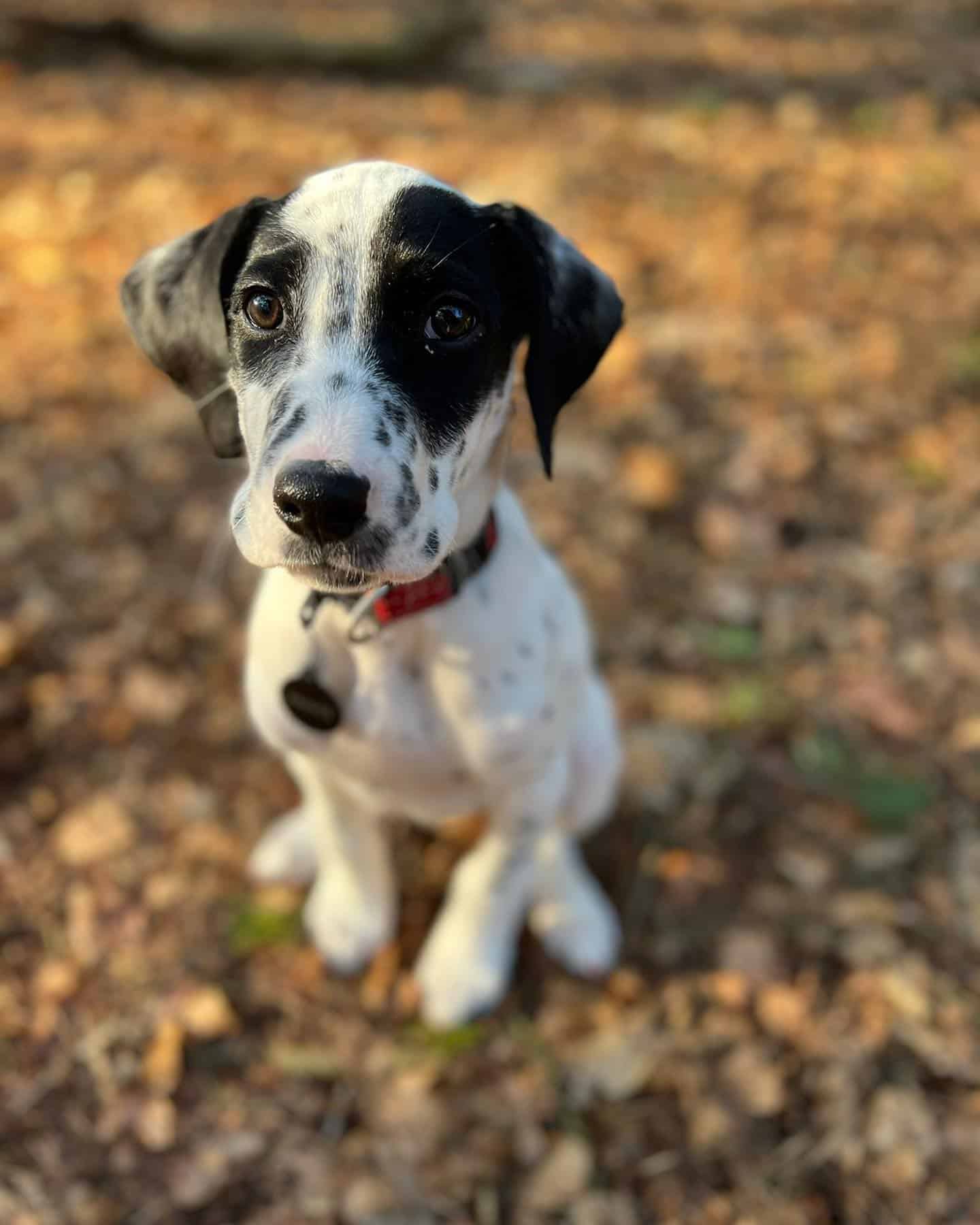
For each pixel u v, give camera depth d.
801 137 1.32
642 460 0.82
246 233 0.36
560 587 0.45
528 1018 0.52
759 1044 0.51
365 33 1.47
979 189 1.19
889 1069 0.50
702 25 1.75
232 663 0.67
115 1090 0.48
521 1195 0.46
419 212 0.33
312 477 0.30
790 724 0.65
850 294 1.02
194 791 0.60
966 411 0.88
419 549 0.32
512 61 1.54
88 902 0.55
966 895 0.57
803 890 0.57
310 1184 0.46
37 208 1.04
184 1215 0.45
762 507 0.79
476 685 0.41
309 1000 0.52
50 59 1.38
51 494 0.77
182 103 1.29
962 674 0.68
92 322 0.92
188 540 0.75
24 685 0.64
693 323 0.96
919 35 1.72
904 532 0.78
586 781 0.52
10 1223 0.44
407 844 0.59
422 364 0.33
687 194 1.16
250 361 0.34
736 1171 0.47
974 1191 0.46
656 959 0.54
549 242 0.37
